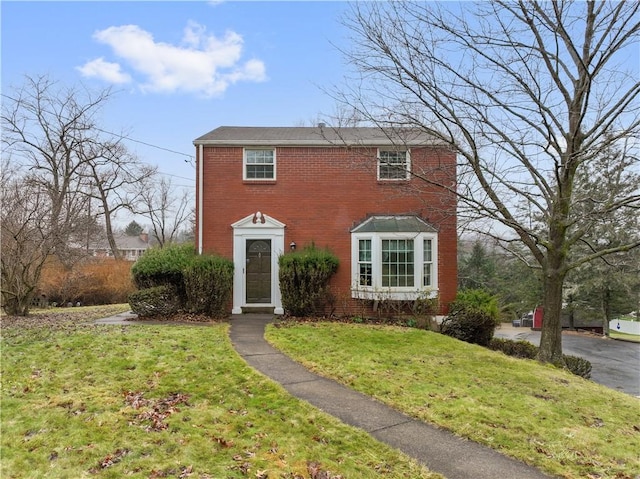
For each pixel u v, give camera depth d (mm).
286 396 5500
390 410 5246
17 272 12320
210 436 4332
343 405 5352
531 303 22469
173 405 5137
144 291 11211
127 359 6859
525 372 7480
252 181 12750
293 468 3754
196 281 11367
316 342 8789
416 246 11914
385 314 12094
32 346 7668
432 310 11906
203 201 12734
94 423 4605
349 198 12758
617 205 8586
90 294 21250
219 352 7500
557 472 3838
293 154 12859
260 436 4367
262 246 12773
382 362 7465
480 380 6734
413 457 4027
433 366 7426
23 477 3566
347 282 12562
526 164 9336
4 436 4312
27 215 12883
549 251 9555
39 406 5062
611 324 29609
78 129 24703
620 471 3900
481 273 26266
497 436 4547
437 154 11250
